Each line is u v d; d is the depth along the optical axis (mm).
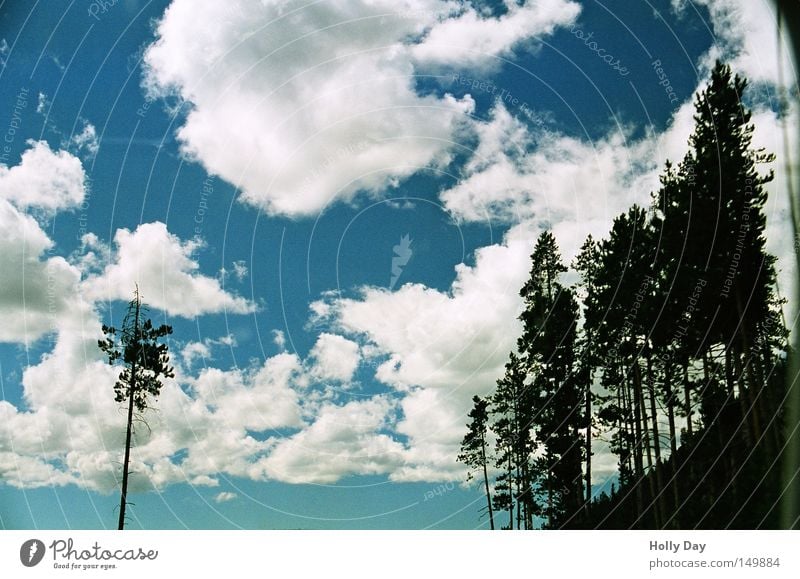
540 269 21703
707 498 16484
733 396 15844
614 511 20203
